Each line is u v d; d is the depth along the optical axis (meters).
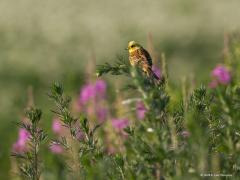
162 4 46.53
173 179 5.45
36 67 32.94
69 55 35.44
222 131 6.23
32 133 7.46
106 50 37.56
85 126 7.27
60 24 43.16
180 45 36.81
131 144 5.80
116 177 6.45
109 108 12.59
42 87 29.59
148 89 5.66
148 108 5.55
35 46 37.75
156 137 5.56
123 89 5.69
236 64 14.09
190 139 5.34
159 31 40.75
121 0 48.66
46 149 10.41
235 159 5.83
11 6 46.31
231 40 14.80
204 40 37.91
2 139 19.44
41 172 7.63
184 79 8.77
